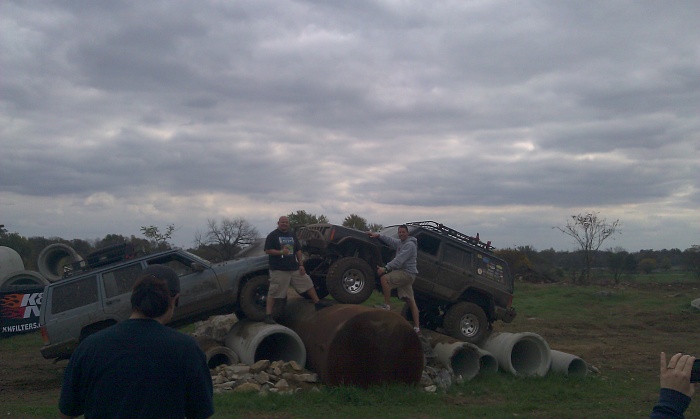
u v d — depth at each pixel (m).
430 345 11.02
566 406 9.05
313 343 9.49
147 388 2.91
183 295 10.67
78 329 10.64
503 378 10.88
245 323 10.76
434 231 12.55
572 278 37.16
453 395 9.59
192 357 3.05
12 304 18.14
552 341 16.09
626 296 26.47
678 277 41.88
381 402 8.66
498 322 19.47
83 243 40.72
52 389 10.29
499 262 13.04
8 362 13.54
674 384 2.51
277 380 9.15
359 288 11.01
